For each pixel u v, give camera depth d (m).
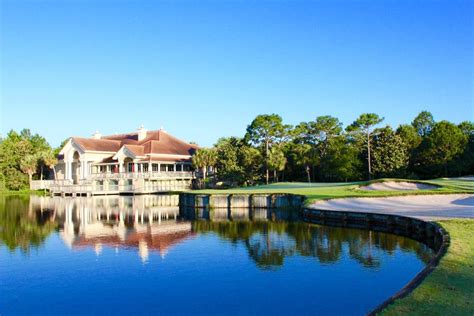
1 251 26.45
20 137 127.94
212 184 82.06
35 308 16.45
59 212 50.75
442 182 57.25
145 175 78.62
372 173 79.06
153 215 46.84
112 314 15.67
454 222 24.36
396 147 77.88
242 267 21.61
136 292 18.06
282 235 30.91
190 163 86.75
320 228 33.88
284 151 83.94
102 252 25.89
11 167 103.38
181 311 15.83
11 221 42.16
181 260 23.39
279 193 48.94
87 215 47.34
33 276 20.66
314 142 86.62
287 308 15.80
